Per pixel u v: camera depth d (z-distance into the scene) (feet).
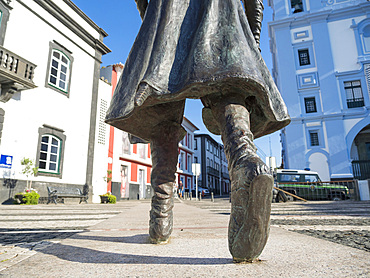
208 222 9.32
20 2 36.27
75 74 46.68
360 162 57.41
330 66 61.72
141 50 3.81
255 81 2.86
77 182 45.09
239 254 2.81
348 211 16.65
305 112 62.13
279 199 39.27
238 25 3.35
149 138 4.74
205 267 2.85
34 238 6.15
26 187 35.01
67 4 45.03
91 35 50.55
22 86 34.42
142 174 74.79
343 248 4.00
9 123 33.73
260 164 2.45
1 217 13.60
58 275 2.73
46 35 40.57
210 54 3.09
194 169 59.93
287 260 3.14
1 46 31.91
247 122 3.11
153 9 4.03
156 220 4.59
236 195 2.61
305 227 8.04
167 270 2.78
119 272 2.77
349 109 59.41
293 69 63.93
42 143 39.04
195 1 3.84
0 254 4.01
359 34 61.72
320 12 63.46
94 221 11.14
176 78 3.27
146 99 3.28
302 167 59.67
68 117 44.16
